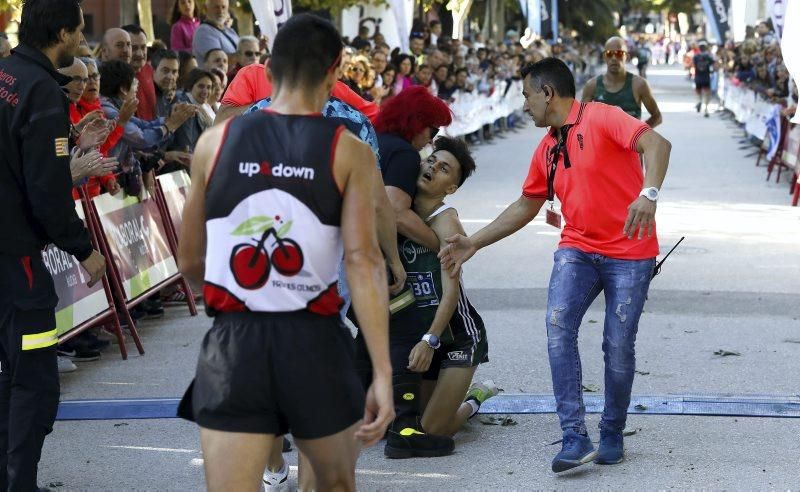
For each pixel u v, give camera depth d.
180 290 11.05
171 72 11.16
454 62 26.05
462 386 6.43
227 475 3.80
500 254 12.95
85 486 5.95
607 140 5.91
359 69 15.75
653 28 136.12
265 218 3.77
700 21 113.12
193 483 6.01
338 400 3.84
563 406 6.00
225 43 13.84
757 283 11.15
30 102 5.21
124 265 9.34
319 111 3.96
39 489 5.66
